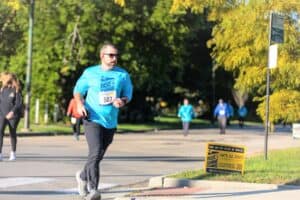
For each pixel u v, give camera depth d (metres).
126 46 69.50
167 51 75.62
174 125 83.12
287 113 35.19
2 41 70.00
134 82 72.31
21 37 69.62
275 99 35.12
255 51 35.75
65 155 31.98
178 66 77.75
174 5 38.44
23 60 67.50
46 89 67.38
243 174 22.14
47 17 66.81
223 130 64.25
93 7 66.25
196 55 103.94
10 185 20.78
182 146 42.56
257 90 39.12
